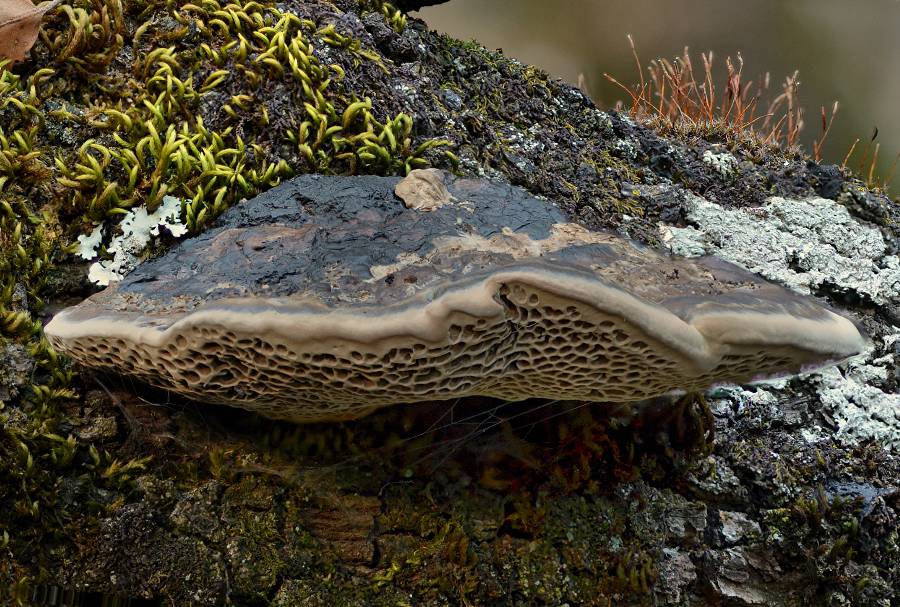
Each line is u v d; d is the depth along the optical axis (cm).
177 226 23
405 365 21
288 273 22
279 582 23
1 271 23
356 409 23
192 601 23
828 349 22
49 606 23
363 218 23
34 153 23
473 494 23
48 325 22
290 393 22
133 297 22
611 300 21
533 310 21
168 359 22
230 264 22
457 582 23
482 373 22
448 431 23
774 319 22
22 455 23
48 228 23
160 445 23
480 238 23
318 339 21
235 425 23
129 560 23
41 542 23
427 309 21
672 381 22
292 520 23
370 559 23
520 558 23
